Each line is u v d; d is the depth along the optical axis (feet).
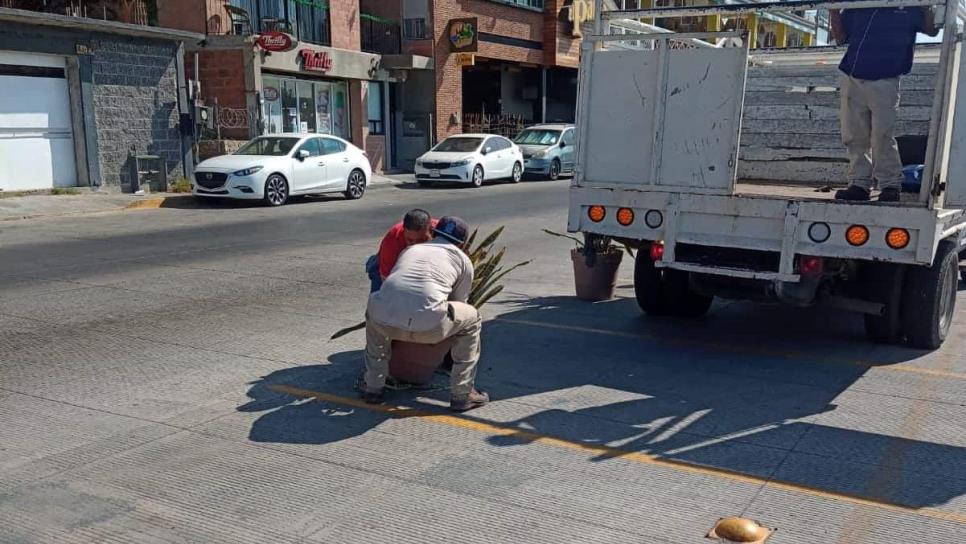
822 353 23.04
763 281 21.81
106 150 61.87
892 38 20.18
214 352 22.30
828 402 18.85
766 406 18.54
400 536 12.56
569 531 12.73
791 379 20.58
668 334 25.14
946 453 15.90
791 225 20.02
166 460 15.25
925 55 31.63
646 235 21.83
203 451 15.67
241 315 26.66
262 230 47.47
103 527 12.79
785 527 12.92
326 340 23.71
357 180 67.77
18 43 55.31
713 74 20.42
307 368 20.93
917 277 22.45
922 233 18.83
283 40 72.18
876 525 13.01
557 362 21.91
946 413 18.11
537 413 17.93
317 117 84.99
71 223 49.29
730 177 20.57
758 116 28.89
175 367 20.89
